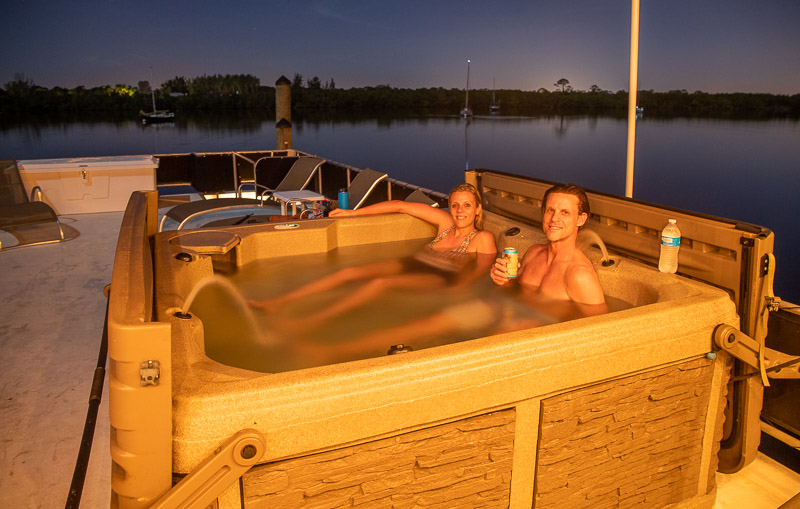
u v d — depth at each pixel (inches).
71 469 86.3
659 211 95.3
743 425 83.6
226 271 129.7
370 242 151.5
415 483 60.2
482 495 64.6
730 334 75.0
